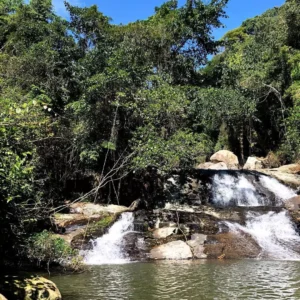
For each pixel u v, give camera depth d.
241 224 14.27
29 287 7.01
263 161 28.28
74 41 21.58
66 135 16.50
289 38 26.83
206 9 23.77
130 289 7.96
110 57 18.23
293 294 7.51
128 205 17.92
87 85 17.14
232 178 20.11
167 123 17.25
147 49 22.89
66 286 8.24
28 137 10.16
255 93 27.86
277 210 15.17
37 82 17.84
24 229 9.78
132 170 16.97
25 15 23.88
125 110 17.27
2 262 8.88
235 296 7.38
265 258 11.95
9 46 21.66
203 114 21.64
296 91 24.91
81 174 17.70
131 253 12.21
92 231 13.12
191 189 18.80
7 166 7.46
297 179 20.95
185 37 23.77
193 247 12.62
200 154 19.61
